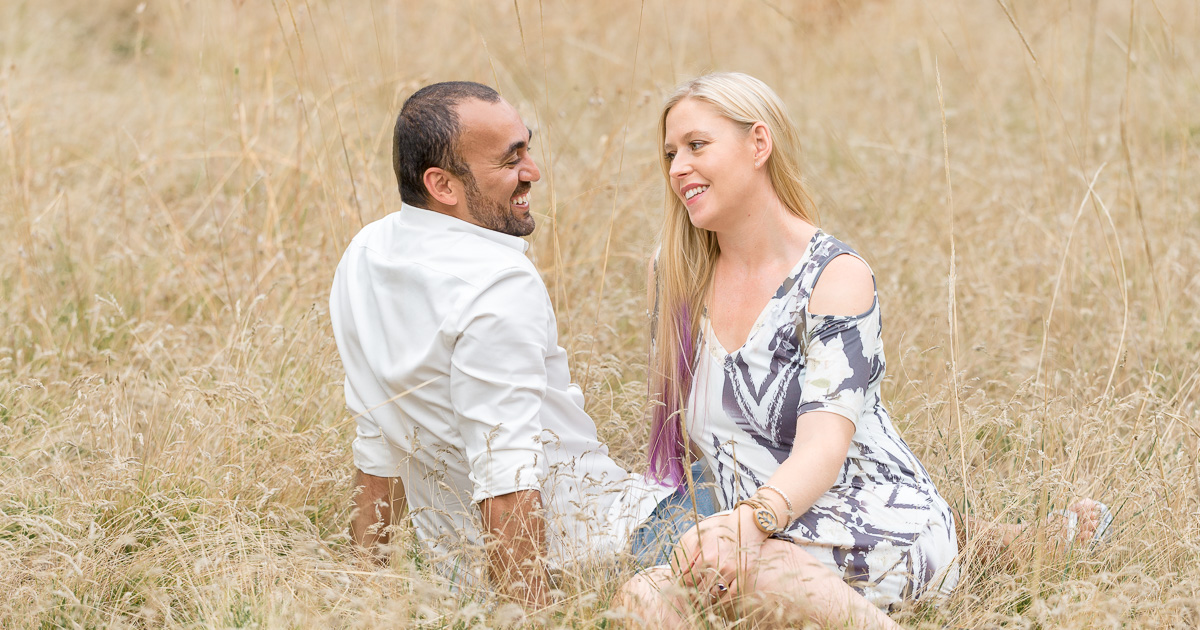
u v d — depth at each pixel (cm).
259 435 366
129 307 514
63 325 485
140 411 395
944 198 629
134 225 593
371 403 306
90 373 426
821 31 945
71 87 789
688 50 900
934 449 371
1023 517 340
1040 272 522
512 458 275
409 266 284
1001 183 648
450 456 300
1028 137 711
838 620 271
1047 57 830
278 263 509
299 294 490
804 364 293
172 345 457
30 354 463
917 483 300
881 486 296
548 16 919
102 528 322
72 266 531
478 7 880
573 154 648
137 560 312
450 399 286
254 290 477
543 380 284
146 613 284
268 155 589
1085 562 306
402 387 292
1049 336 466
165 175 669
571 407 311
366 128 589
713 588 276
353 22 840
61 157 658
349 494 342
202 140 650
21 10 1020
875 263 533
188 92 803
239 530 315
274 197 548
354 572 288
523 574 284
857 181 664
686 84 305
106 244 574
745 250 303
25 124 627
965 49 920
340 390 409
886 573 285
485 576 287
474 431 279
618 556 297
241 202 537
